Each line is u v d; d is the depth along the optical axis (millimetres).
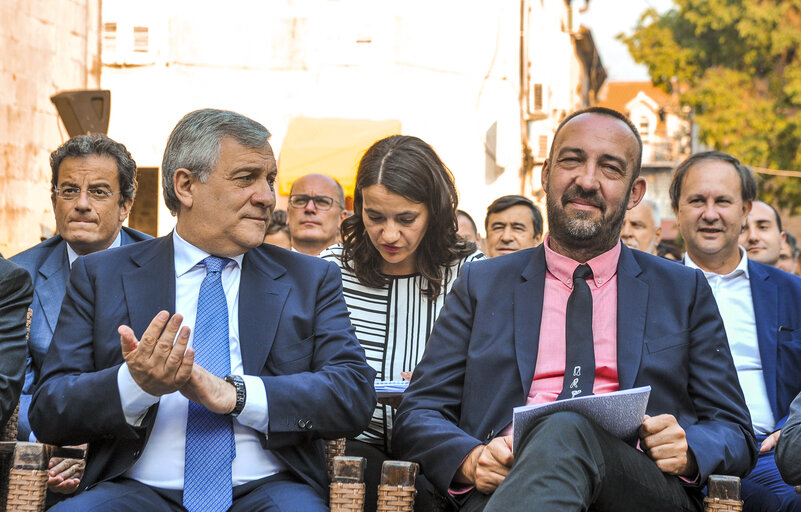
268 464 3068
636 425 2930
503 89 16094
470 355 3316
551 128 20547
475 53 15836
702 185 4680
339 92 15391
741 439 3141
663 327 3262
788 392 4320
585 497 2674
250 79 15320
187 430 3006
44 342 4043
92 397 2877
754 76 28172
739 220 4684
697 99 27781
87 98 8727
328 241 6656
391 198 4012
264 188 3143
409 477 2867
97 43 14562
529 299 3342
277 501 2916
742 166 4738
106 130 8859
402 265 4195
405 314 4160
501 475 2920
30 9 11398
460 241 4223
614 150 3311
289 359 3135
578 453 2674
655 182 31141
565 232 3322
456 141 15797
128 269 3168
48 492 3709
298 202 6629
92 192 4242
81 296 3143
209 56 15203
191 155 3096
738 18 27578
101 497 2861
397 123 14867
